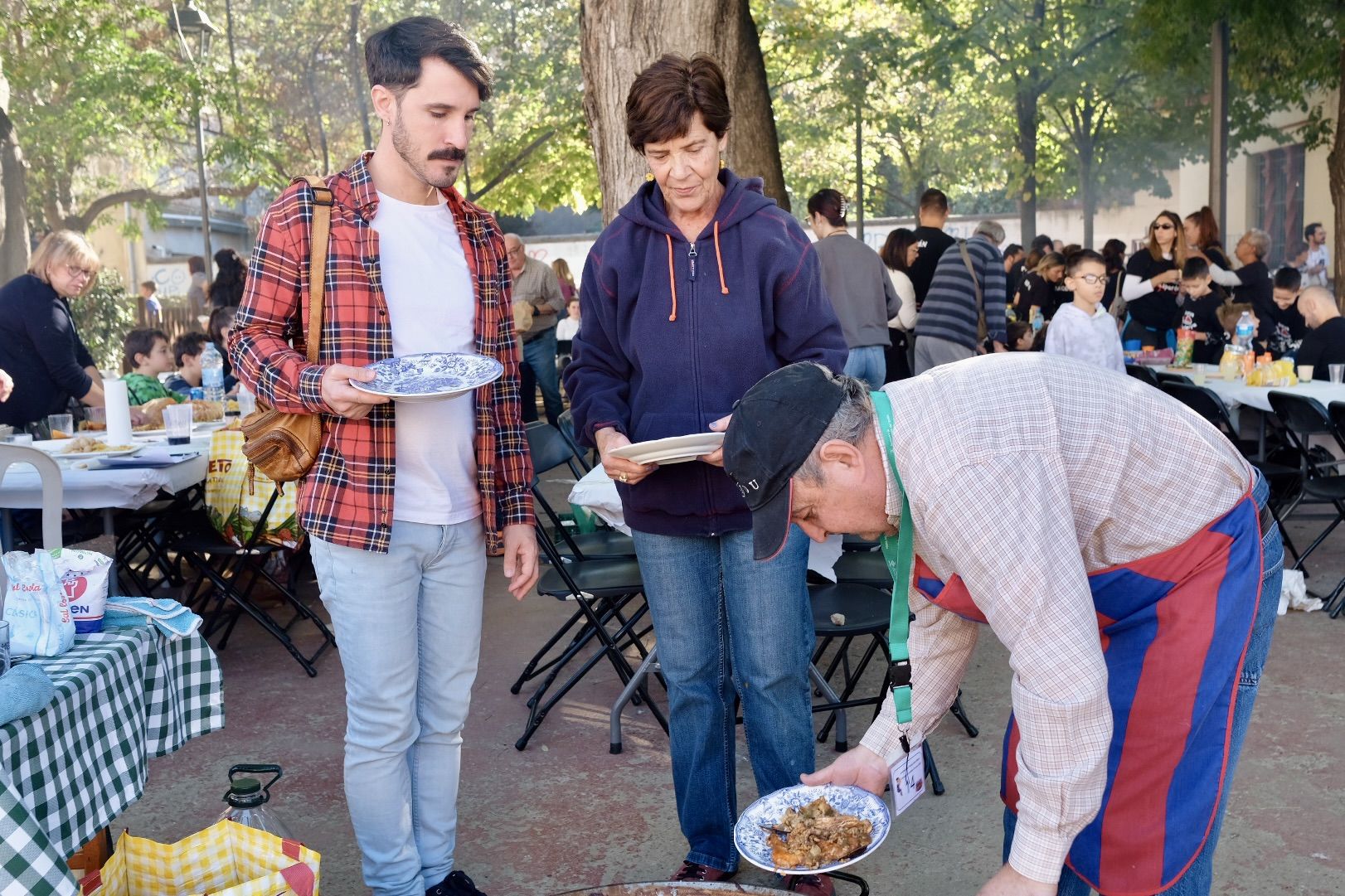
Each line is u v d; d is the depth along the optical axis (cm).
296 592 595
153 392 649
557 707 429
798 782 281
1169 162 1972
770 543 179
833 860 199
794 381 180
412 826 275
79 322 1728
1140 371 724
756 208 272
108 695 216
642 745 393
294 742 404
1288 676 432
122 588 575
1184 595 184
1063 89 1869
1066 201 2506
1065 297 1194
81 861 255
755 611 271
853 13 2077
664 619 282
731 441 182
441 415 261
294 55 2031
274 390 245
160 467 465
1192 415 186
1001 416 172
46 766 193
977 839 319
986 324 749
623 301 279
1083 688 164
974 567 168
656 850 321
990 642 484
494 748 394
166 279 2527
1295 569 552
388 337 255
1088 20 1850
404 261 257
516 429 284
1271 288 871
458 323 265
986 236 754
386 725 260
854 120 2162
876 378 680
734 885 196
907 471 172
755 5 1917
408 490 257
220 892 208
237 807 251
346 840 332
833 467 176
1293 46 1348
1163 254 847
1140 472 179
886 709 222
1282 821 321
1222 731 184
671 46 555
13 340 548
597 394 286
